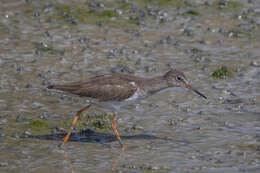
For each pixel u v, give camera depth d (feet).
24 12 74.49
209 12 80.18
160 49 67.51
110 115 49.44
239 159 39.60
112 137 44.78
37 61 61.72
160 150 41.55
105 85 42.78
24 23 71.51
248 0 85.20
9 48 64.44
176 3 82.17
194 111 50.96
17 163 37.93
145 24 74.59
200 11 80.28
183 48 68.28
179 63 63.67
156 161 39.22
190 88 45.73
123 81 43.45
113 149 41.81
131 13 77.61
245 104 52.49
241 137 44.37
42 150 40.81
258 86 57.52
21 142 42.14
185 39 71.15
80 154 40.42
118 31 72.02
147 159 39.63
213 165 38.42
